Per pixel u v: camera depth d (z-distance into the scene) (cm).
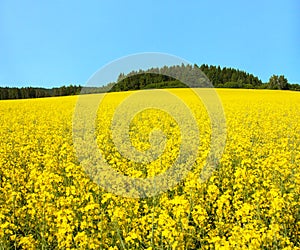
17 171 916
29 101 3575
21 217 666
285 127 1705
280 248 527
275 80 6256
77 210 649
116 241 596
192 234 579
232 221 618
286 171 833
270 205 633
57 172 943
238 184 749
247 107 2598
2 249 575
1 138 1543
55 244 600
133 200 696
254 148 1190
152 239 564
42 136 1528
